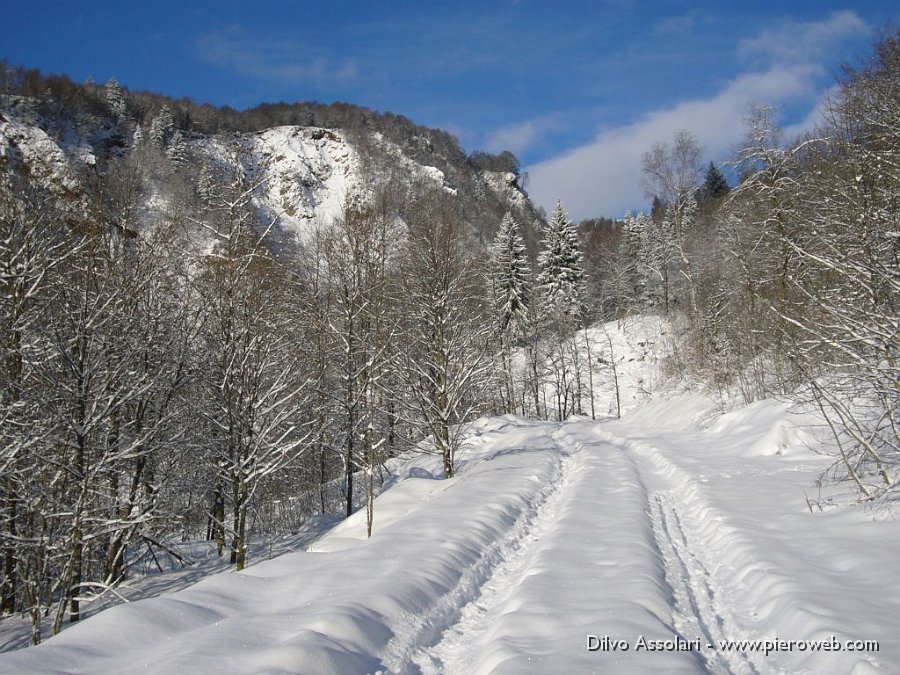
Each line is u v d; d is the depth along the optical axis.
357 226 20.02
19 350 11.66
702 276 36.31
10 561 12.88
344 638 5.67
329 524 20.47
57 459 11.81
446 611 7.09
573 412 48.28
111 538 13.47
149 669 4.81
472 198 111.81
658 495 13.76
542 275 54.50
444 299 19.05
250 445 14.68
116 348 13.26
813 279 11.72
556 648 5.41
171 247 15.36
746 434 18.47
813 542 8.20
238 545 14.20
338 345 19.39
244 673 4.73
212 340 15.72
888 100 10.73
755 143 22.23
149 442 14.56
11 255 12.45
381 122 136.75
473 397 21.34
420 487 16.97
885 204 10.17
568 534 9.87
